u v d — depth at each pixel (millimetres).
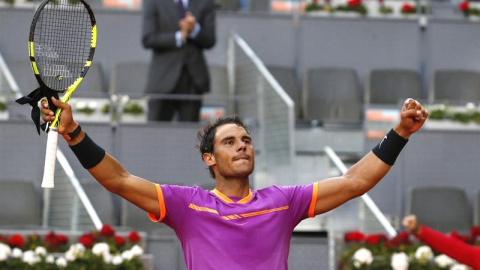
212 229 11422
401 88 33906
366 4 36062
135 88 32406
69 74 12086
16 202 27141
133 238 23922
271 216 11523
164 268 24672
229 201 11648
